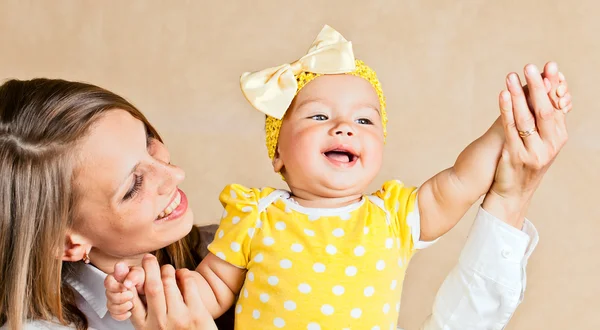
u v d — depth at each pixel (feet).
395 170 11.09
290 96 4.36
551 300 10.69
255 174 11.36
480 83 11.27
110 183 4.08
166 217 4.31
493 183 4.19
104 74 11.61
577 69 11.26
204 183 11.26
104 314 4.52
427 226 4.28
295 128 4.34
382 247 4.15
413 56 11.41
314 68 4.41
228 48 11.55
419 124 11.27
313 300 4.06
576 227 11.02
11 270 4.27
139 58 11.59
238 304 4.25
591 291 10.68
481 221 4.28
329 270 4.08
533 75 3.73
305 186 4.30
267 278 4.14
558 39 11.28
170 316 3.84
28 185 4.16
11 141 4.18
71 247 4.29
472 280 4.34
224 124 11.51
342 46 4.40
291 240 4.17
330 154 4.32
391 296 4.19
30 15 11.68
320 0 11.50
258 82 4.42
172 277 3.90
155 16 11.58
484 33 11.35
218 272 4.37
